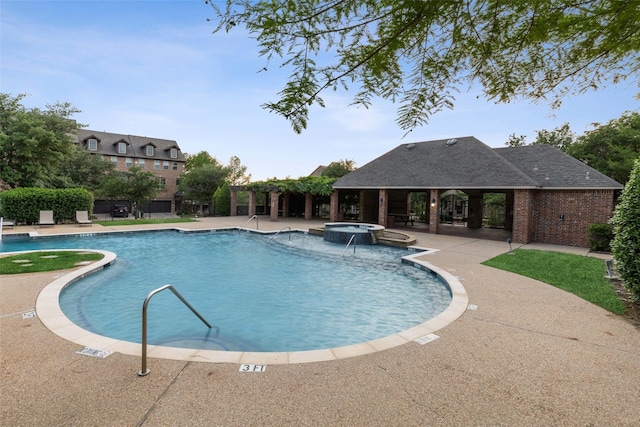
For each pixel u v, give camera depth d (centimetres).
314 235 1864
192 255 1264
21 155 2177
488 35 155
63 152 2522
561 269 920
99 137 3956
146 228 1862
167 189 4294
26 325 479
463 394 325
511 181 1584
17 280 724
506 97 196
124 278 913
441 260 1059
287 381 344
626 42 153
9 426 269
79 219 1962
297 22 144
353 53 162
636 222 579
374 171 2256
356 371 367
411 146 2330
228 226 2106
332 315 666
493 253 1206
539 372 370
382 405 305
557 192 1571
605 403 313
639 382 350
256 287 859
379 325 617
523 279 805
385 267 1073
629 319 539
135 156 4028
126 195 2836
